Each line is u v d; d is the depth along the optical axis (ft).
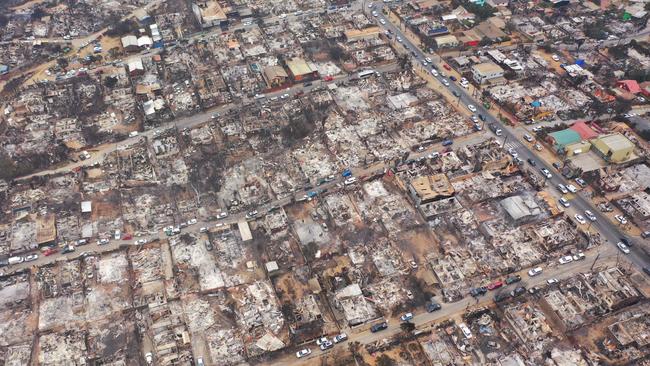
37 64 651.66
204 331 372.58
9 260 415.64
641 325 364.58
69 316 381.60
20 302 389.19
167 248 430.20
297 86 612.70
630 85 588.91
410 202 467.52
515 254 417.69
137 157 515.50
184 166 508.12
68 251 425.69
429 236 436.76
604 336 362.53
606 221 442.91
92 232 442.50
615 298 377.71
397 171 492.95
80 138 542.16
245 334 369.30
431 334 365.20
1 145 529.45
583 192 468.75
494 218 448.65
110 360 354.33
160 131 547.49
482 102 577.43
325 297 392.06
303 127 544.21
